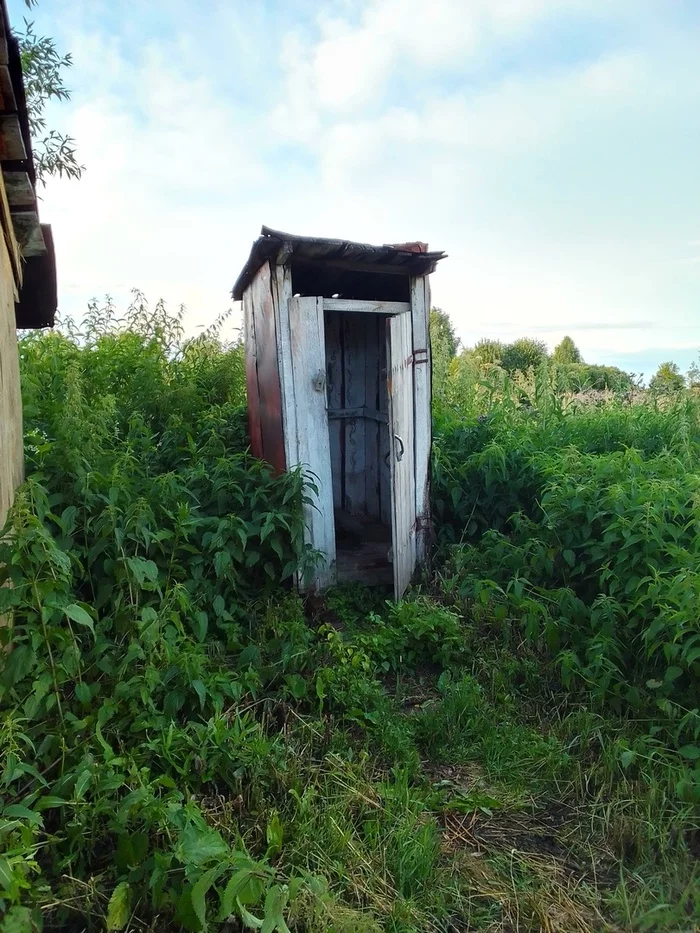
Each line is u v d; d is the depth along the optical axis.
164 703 3.16
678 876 2.67
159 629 3.38
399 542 5.03
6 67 2.56
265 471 4.92
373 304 5.16
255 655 3.83
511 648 4.26
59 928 2.28
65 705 3.04
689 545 4.20
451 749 3.53
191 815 2.42
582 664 3.97
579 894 2.64
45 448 3.86
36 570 2.83
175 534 3.99
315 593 4.94
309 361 4.98
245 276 5.57
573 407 7.38
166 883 2.31
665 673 3.54
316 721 3.46
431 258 4.97
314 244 4.65
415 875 2.63
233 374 7.73
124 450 5.07
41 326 6.44
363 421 6.93
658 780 3.13
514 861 2.81
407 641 4.29
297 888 2.20
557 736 3.58
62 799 2.48
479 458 5.68
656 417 7.00
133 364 7.05
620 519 4.15
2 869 2.00
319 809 2.89
